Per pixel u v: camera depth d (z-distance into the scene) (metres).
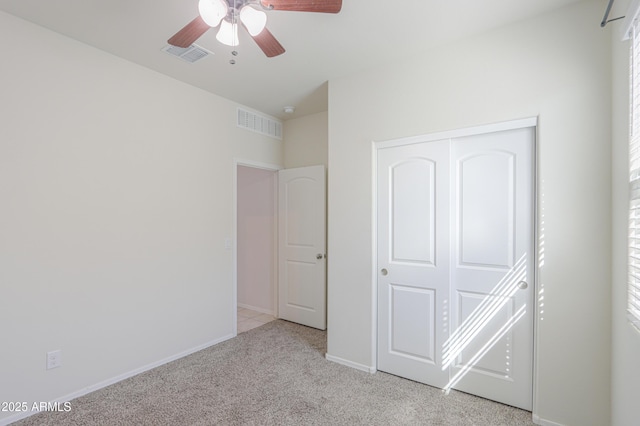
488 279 2.19
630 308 1.48
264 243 4.31
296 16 1.97
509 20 2.04
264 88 3.11
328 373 2.60
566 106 1.90
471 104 2.21
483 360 2.21
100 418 1.99
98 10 1.93
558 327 1.91
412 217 2.48
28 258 2.02
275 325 3.81
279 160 4.09
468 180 2.26
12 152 1.96
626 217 1.54
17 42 1.99
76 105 2.25
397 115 2.52
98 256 2.35
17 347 1.97
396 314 2.56
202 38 2.23
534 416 1.97
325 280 3.63
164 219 2.79
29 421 1.96
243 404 2.16
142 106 2.64
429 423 1.96
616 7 1.69
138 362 2.58
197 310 3.05
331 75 2.81
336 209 2.84
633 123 1.44
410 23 2.06
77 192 2.25
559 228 1.91
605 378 1.78
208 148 3.18
